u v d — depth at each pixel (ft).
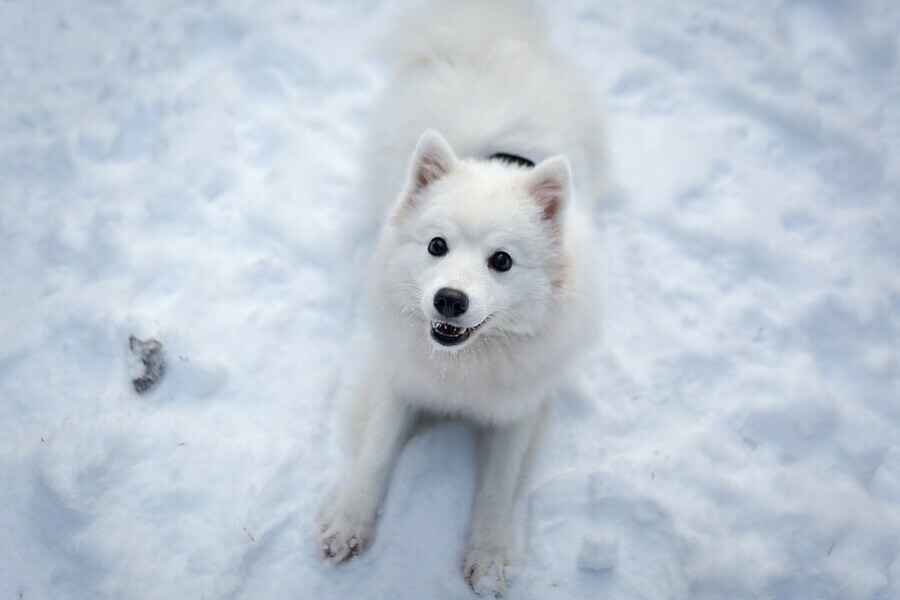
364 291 2.96
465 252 2.53
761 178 3.81
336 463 2.94
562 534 2.83
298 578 2.71
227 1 4.32
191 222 3.51
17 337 3.10
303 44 4.14
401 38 3.67
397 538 2.78
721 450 3.03
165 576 2.68
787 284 3.47
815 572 2.78
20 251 3.38
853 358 3.28
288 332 3.24
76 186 3.60
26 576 2.67
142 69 4.05
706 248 3.57
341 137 3.87
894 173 3.76
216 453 2.91
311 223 3.53
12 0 4.31
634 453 3.03
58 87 3.98
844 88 4.10
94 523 2.74
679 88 4.14
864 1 4.36
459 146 3.19
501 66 3.42
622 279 3.50
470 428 3.06
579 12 4.40
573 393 3.15
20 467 2.81
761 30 4.32
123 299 3.23
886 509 2.93
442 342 2.51
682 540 2.81
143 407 3.00
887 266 3.51
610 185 3.74
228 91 3.94
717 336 3.32
